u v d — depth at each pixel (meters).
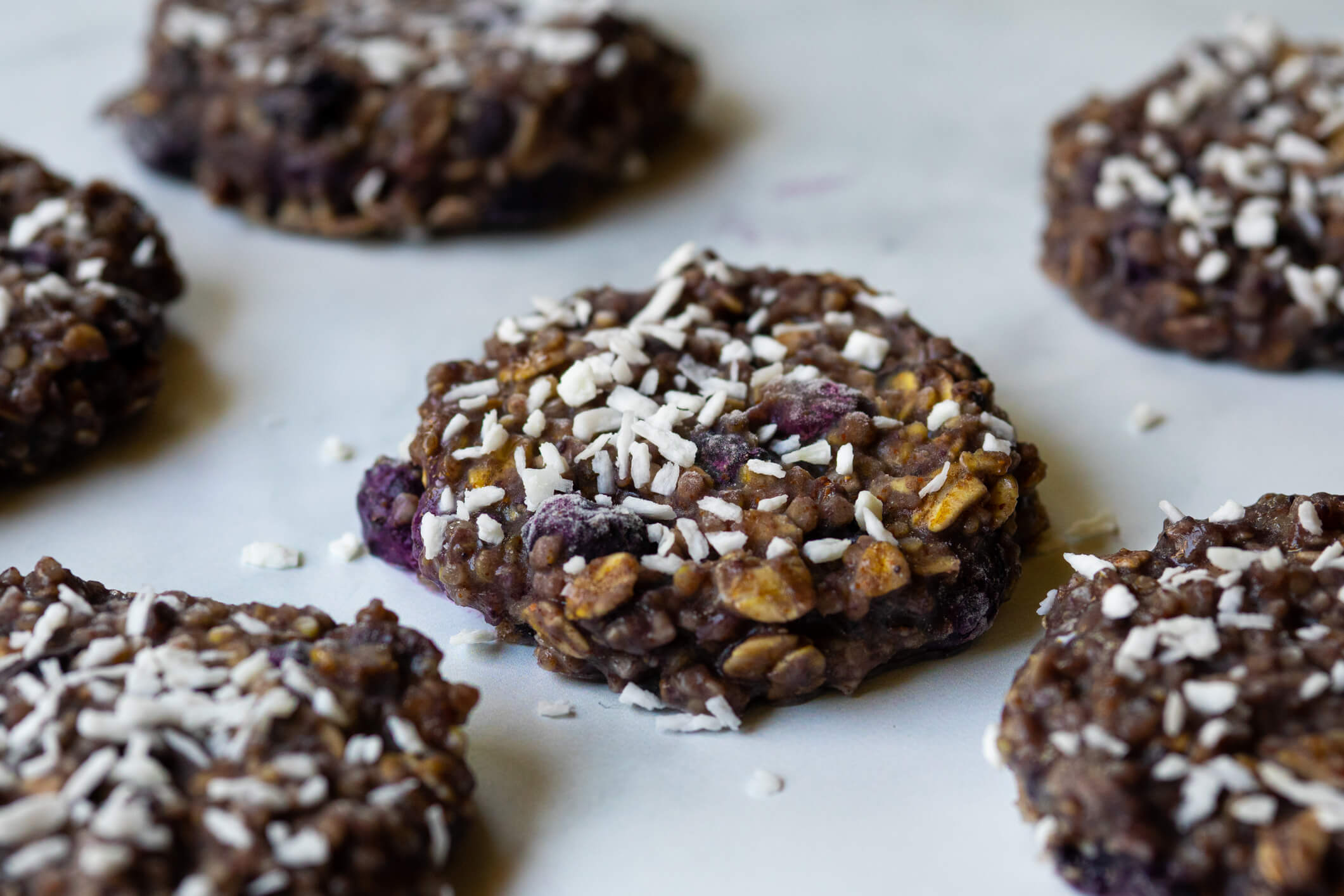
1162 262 0.28
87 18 0.38
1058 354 0.28
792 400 0.24
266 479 0.26
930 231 0.31
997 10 0.38
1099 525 0.25
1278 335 0.27
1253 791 0.20
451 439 0.24
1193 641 0.20
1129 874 0.20
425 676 0.21
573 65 0.30
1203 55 0.31
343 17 0.32
